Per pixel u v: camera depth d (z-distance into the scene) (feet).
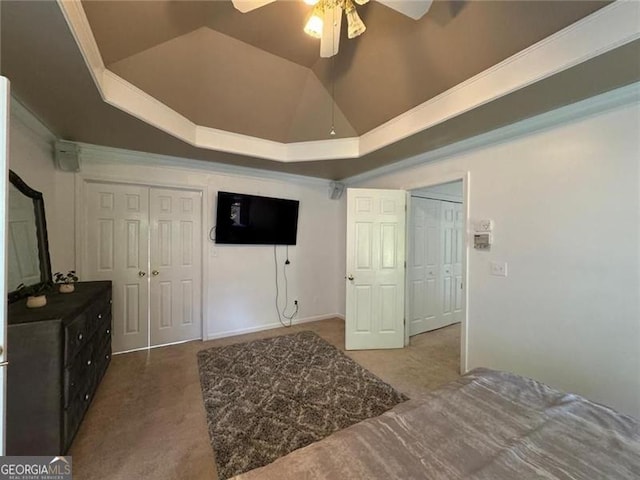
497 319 7.85
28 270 6.66
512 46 5.53
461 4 5.32
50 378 4.82
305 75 8.38
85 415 6.47
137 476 4.87
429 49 6.35
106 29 5.29
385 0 4.22
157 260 10.80
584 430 3.36
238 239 12.05
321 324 13.84
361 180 13.61
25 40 4.49
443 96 7.16
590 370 6.12
